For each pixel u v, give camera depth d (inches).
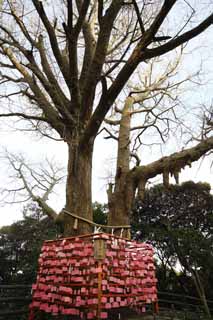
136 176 443.5
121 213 438.0
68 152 421.1
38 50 481.1
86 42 481.4
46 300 308.0
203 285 644.1
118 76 363.9
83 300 273.7
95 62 383.2
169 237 687.7
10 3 436.5
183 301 633.0
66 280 293.7
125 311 311.7
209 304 620.1
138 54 358.6
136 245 327.9
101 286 268.2
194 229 724.0
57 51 416.5
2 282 715.4
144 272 327.9
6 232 824.9
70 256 299.6
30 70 447.5
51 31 405.7
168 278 716.0
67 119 411.5
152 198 765.3
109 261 289.7
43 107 447.5
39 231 791.1
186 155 415.8
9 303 414.6
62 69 427.5
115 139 511.5
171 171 420.5
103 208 745.6
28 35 429.1
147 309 385.1
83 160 405.7
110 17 372.2
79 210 385.7
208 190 780.0
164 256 703.1
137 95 567.5
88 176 403.9
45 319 318.3
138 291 313.6
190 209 765.9
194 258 651.5
